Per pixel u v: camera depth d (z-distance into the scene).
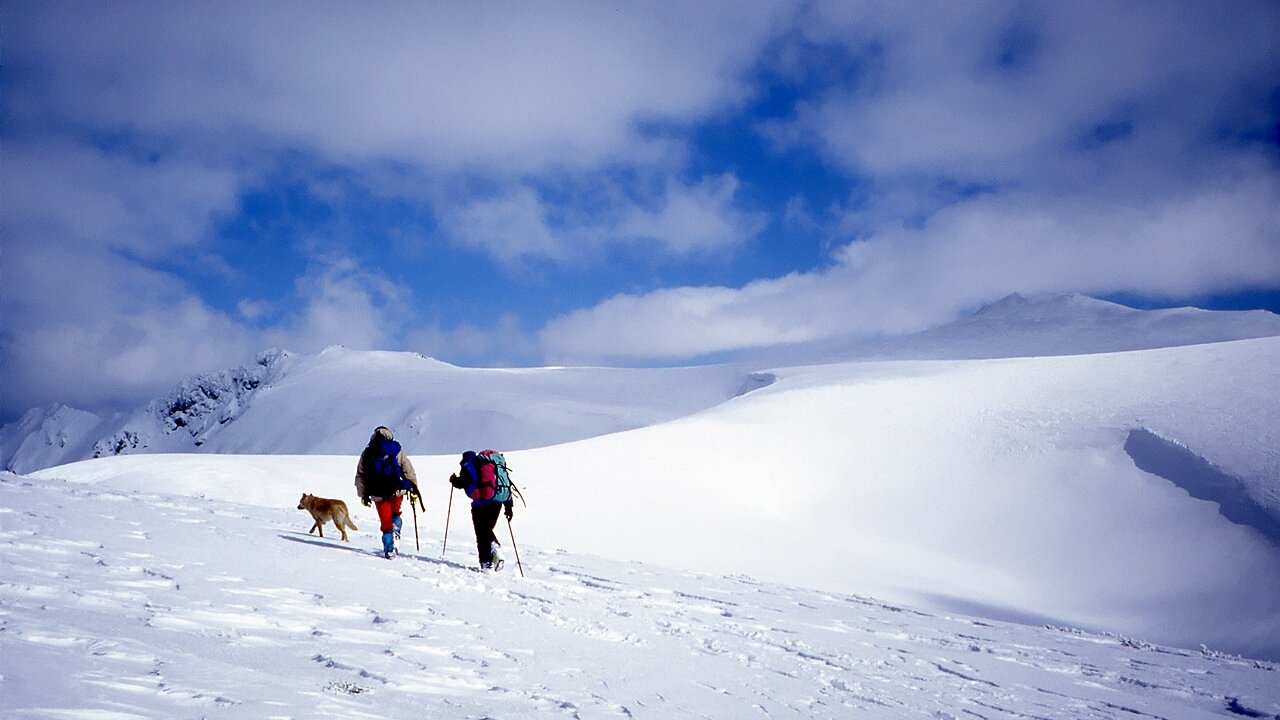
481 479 13.53
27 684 3.65
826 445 56.75
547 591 12.45
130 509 14.12
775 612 15.02
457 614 8.77
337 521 15.38
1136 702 10.50
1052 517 44.72
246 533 13.30
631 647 9.05
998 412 56.12
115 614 5.90
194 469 44.31
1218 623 34.53
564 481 52.19
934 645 13.77
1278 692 12.41
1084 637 18.75
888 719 7.61
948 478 50.16
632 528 44.31
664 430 63.94
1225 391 50.06
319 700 4.50
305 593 8.25
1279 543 37.78
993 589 39.38
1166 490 44.06
